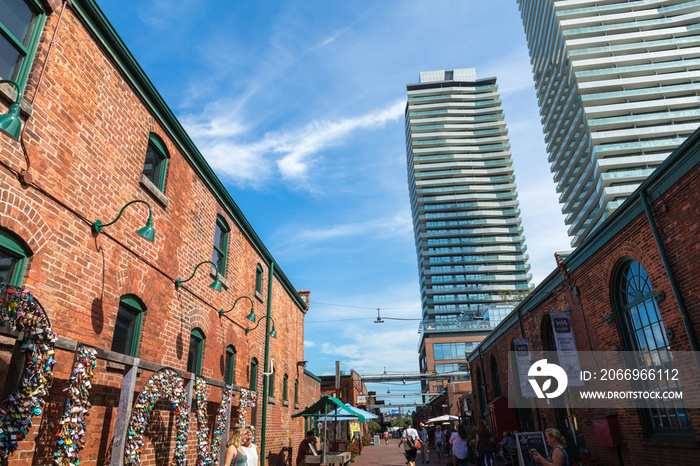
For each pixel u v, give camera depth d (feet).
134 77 24.75
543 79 311.47
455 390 150.41
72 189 19.21
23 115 16.70
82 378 16.84
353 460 71.67
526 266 396.78
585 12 280.10
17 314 14.24
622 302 36.14
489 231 410.31
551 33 294.05
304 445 38.45
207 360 32.50
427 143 459.32
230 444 23.63
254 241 46.21
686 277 27.32
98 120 21.43
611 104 254.27
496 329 72.79
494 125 464.65
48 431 16.79
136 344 23.68
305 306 75.51
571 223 269.23
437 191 432.25
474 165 441.27
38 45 17.85
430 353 311.88
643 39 265.75
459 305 381.81
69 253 18.79
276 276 56.75
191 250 31.09
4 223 15.49
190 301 30.42
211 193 35.53
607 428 36.29
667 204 28.78
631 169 234.38
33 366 14.48
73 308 18.71
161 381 22.40
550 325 52.29
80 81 20.27
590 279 40.19
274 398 51.29
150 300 25.07
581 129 257.75
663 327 30.53
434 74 515.91
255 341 45.55
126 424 19.44
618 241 35.19
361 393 169.78
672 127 236.84
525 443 36.19
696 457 27.17
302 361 70.69
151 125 26.68
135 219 24.14
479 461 33.81
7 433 13.48
